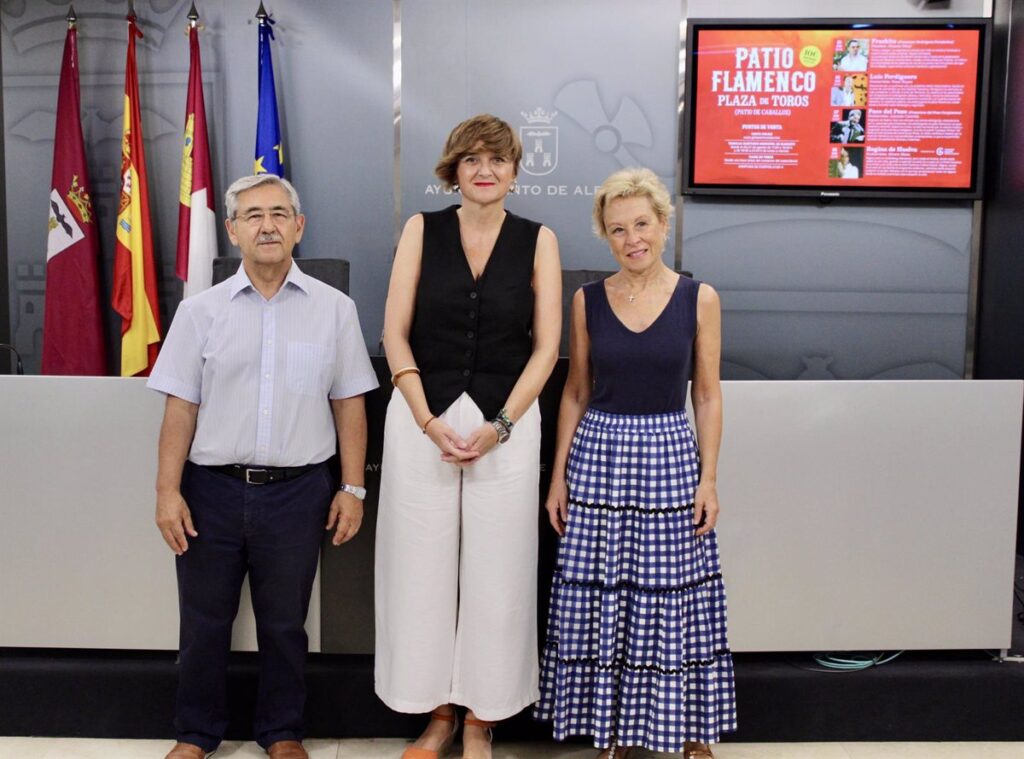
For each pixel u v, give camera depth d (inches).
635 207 72.5
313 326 79.0
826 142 154.0
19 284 161.0
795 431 85.7
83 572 87.4
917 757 84.7
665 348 74.2
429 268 76.3
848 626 87.4
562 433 80.7
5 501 87.0
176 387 77.6
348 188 157.8
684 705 75.2
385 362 86.1
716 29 152.1
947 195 154.4
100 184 159.0
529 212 157.9
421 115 156.4
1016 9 147.3
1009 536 87.2
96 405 85.7
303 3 154.3
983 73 151.1
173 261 159.6
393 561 77.3
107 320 160.7
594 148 156.9
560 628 76.4
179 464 78.4
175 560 84.4
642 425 75.0
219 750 84.5
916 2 154.4
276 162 148.1
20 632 88.3
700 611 76.0
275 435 77.5
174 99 156.6
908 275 159.2
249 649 86.9
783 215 158.2
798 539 86.5
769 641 87.4
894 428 86.0
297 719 82.3
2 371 162.1
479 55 155.3
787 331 160.6
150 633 87.7
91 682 87.7
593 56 155.2
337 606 88.0
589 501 75.5
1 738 87.9
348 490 81.7
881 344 160.6
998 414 86.4
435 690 78.0
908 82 152.3
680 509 74.4
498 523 75.6
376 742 87.3
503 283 75.4
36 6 156.5
